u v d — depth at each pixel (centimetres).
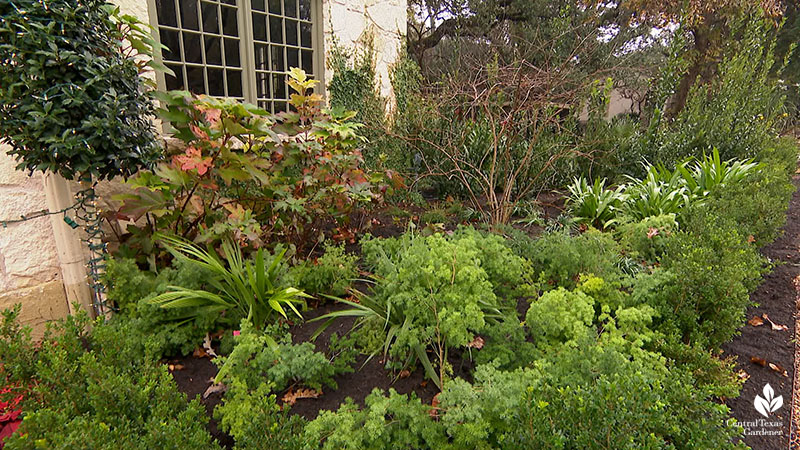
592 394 135
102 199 290
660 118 610
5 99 188
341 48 504
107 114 206
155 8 337
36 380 165
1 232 229
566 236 303
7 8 186
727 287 216
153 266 262
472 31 1059
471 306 189
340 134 365
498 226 375
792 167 653
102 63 211
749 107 631
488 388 154
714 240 270
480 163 479
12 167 228
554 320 199
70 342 173
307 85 360
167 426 137
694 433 130
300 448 144
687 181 474
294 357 180
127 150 223
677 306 228
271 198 329
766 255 362
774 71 1224
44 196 241
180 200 277
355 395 195
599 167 583
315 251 355
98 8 213
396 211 445
